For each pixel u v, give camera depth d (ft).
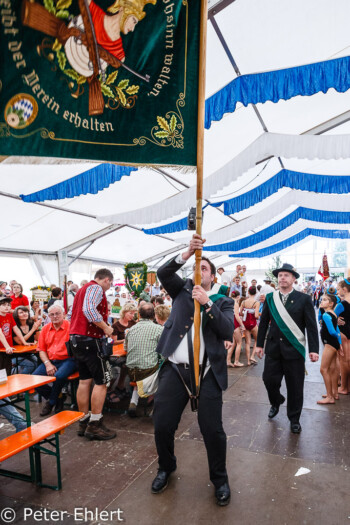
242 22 14.03
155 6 6.49
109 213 37.11
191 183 30.50
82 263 52.85
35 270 43.52
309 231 45.75
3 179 24.47
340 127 25.27
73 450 11.03
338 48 16.05
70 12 5.94
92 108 6.16
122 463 10.10
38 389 14.29
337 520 7.44
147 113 6.49
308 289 73.51
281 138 18.56
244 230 33.91
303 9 13.53
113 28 6.23
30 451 9.07
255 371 21.02
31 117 5.79
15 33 5.67
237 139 24.25
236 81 14.69
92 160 6.13
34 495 8.56
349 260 92.79
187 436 11.87
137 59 6.38
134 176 28.55
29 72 5.75
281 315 12.48
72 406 15.40
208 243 36.01
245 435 11.93
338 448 10.82
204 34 6.54
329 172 31.53
